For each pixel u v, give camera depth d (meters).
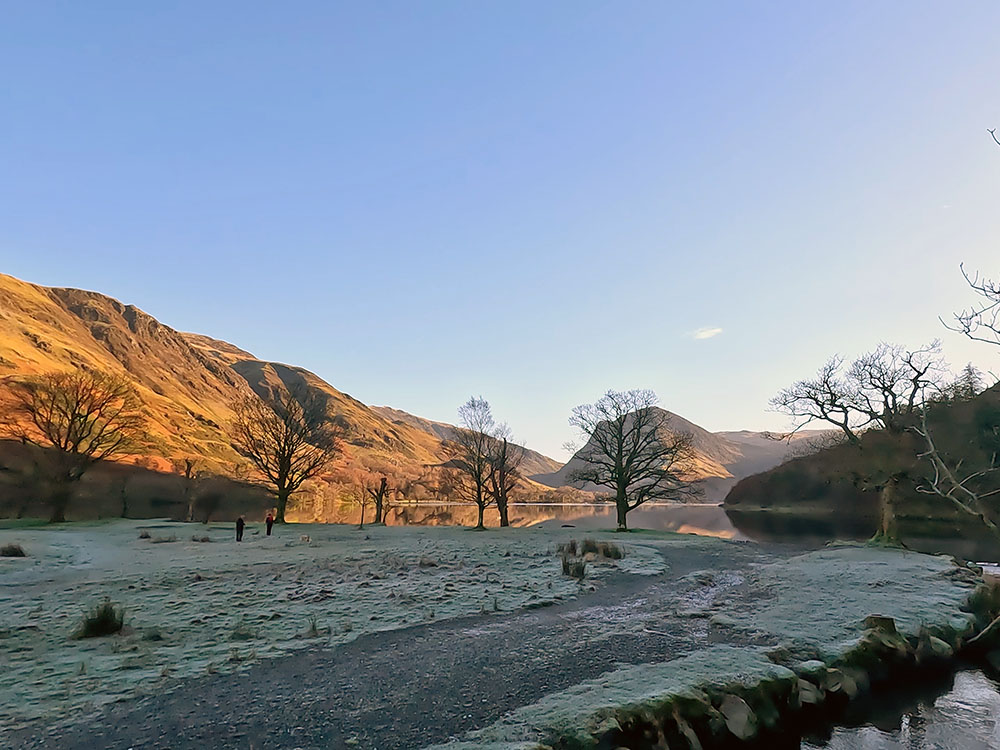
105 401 63.62
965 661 12.91
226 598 16.08
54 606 15.01
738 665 10.11
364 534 43.03
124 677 9.31
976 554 34.09
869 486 35.62
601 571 22.41
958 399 40.59
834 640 12.10
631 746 7.41
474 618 14.16
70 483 55.06
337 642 11.74
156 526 48.62
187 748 6.88
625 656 10.94
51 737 7.08
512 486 60.19
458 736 7.28
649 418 54.81
